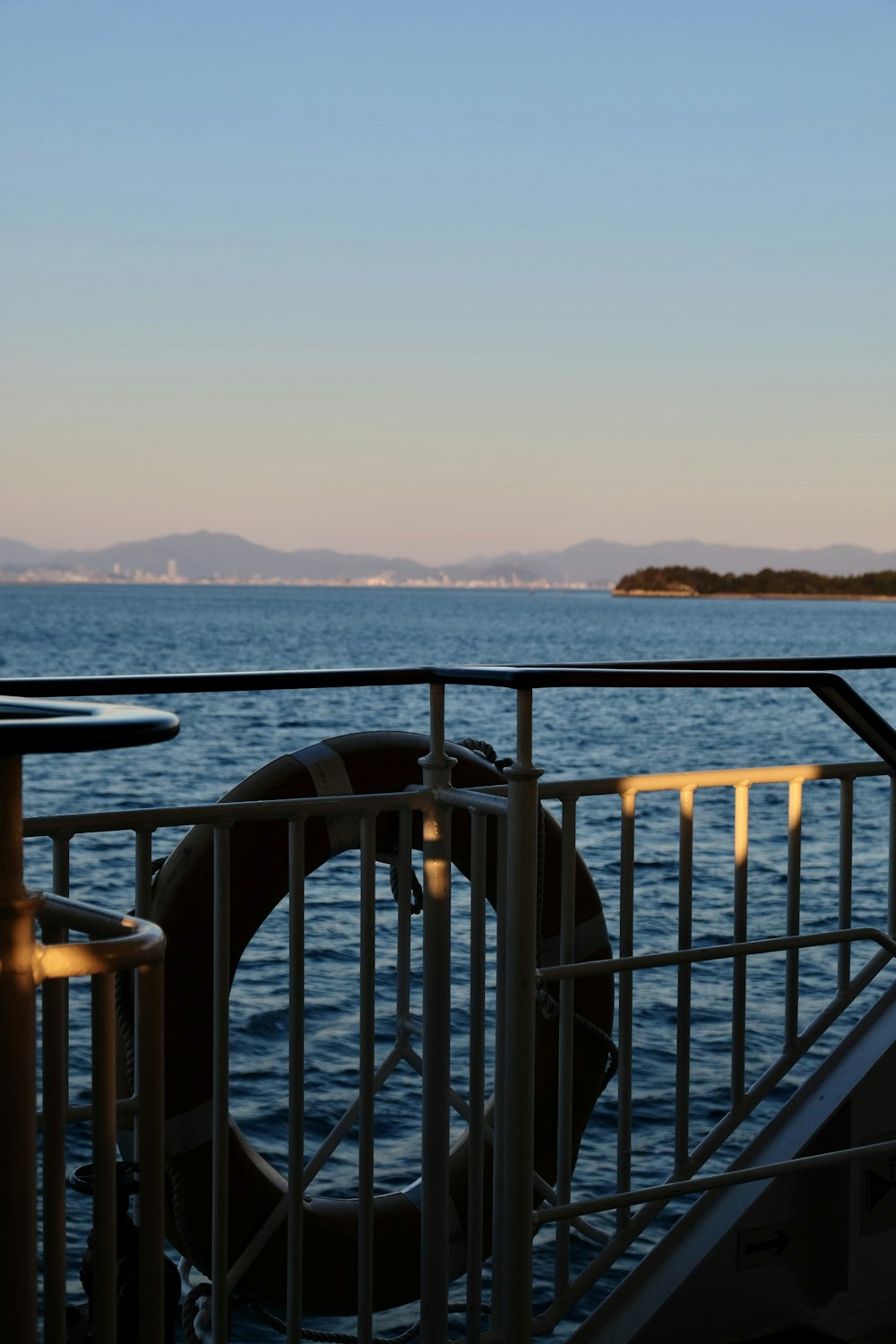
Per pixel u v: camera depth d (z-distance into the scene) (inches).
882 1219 102.0
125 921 44.3
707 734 1115.3
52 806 616.7
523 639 3011.8
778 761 918.4
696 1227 99.4
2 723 34.5
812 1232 101.4
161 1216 43.9
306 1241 90.2
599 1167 175.2
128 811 74.1
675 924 317.1
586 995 98.7
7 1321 37.1
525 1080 79.5
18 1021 37.1
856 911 341.1
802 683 84.6
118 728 35.5
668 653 2493.8
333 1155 178.9
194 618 4114.2
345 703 1342.3
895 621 4867.1
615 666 86.8
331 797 88.4
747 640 3147.1
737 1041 95.1
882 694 1620.3
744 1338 97.9
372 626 3649.1
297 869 79.4
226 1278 79.7
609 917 322.7
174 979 85.1
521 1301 81.3
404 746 94.5
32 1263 37.7
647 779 89.3
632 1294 96.5
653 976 263.3
